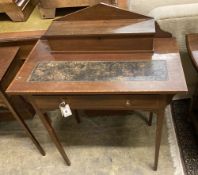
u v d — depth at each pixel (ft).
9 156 4.68
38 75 3.07
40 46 3.61
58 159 4.49
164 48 3.23
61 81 2.93
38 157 4.58
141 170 4.06
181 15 3.73
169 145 4.32
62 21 3.49
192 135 4.43
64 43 3.30
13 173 4.38
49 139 4.86
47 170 4.33
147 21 3.22
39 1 5.07
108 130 4.83
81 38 3.19
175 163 4.04
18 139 4.99
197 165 3.97
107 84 2.79
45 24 5.06
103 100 2.98
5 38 4.18
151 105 2.96
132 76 2.85
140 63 3.03
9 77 3.64
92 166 4.26
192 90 4.83
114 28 3.16
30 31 4.60
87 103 3.06
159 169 4.01
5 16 5.59
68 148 4.61
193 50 3.24
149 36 3.01
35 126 5.16
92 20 3.42
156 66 2.94
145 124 4.81
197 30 3.87
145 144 4.45
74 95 2.95
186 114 4.80
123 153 4.37
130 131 4.73
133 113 5.07
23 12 5.35
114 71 2.96
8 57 3.79
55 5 5.07
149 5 4.48
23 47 4.24
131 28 3.10
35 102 3.14
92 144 4.62
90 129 4.91
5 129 5.24
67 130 4.96
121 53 3.25
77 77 2.96
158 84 2.68
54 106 3.17
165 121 4.72
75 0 5.00
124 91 2.67
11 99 3.89
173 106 5.01
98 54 3.30
